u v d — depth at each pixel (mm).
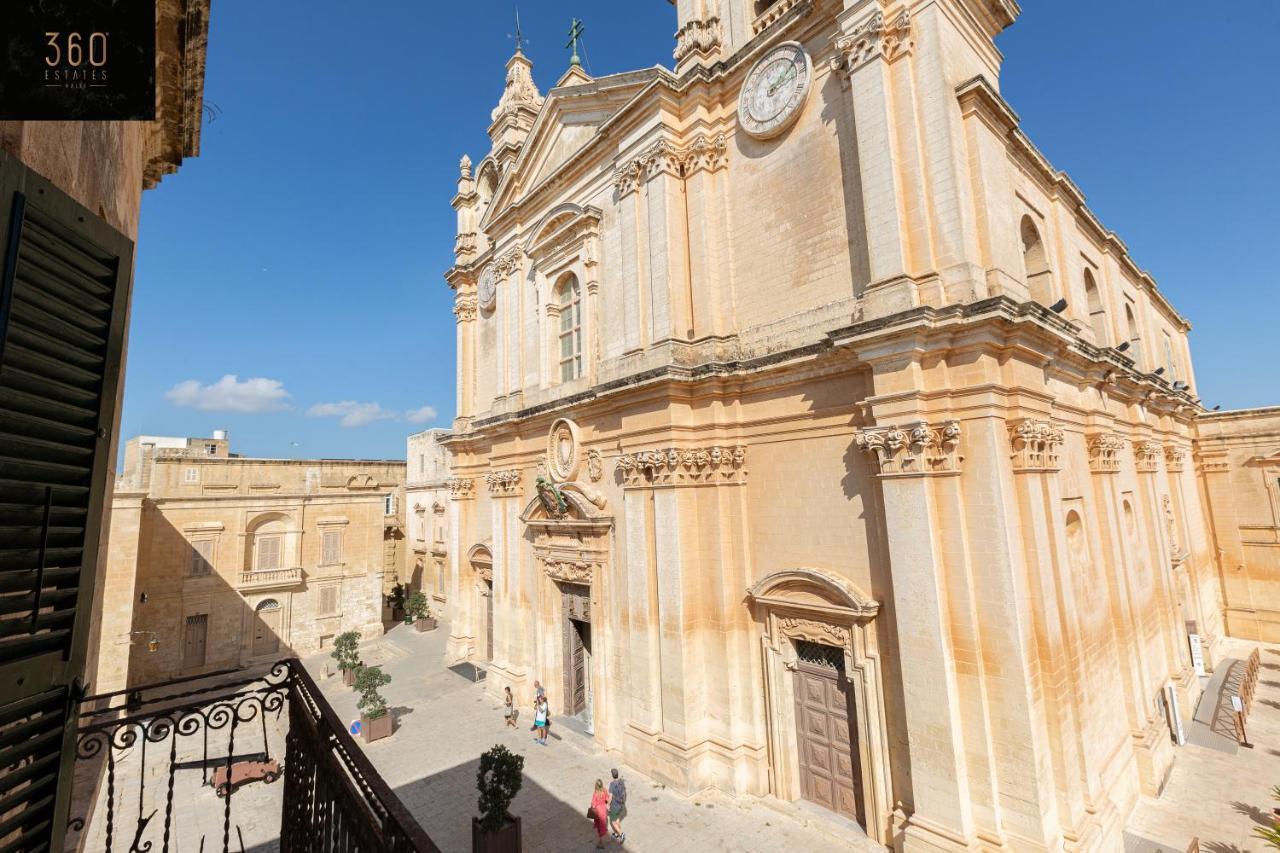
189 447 51875
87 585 3562
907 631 11305
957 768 10547
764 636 14180
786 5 15391
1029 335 11586
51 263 3193
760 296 15125
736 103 15883
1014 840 10195
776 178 14961
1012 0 14148
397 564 47812
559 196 20875
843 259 13438
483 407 26562
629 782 15008
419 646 33031
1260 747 16375
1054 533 11508
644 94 16531
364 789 4641
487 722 20016
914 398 11312
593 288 19047
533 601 20891
